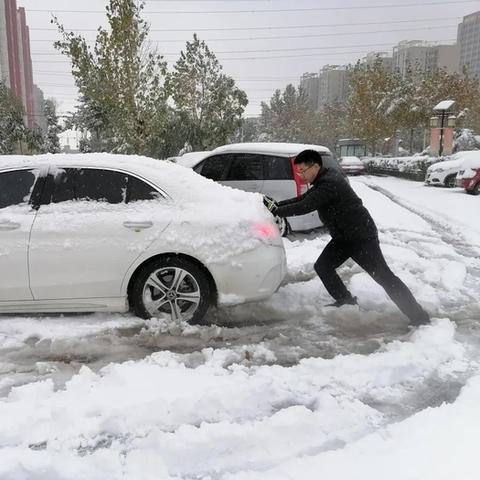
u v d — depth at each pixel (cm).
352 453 255
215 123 2394
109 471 247
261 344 393
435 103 3594
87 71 1597
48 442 270
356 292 518
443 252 707
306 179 432
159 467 250
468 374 344
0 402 304
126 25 1544
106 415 287
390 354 365
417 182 2173
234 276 410
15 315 443
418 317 424
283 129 7112
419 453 252
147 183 421
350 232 425
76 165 423
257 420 292
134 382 323
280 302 489
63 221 405
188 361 363
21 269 401
